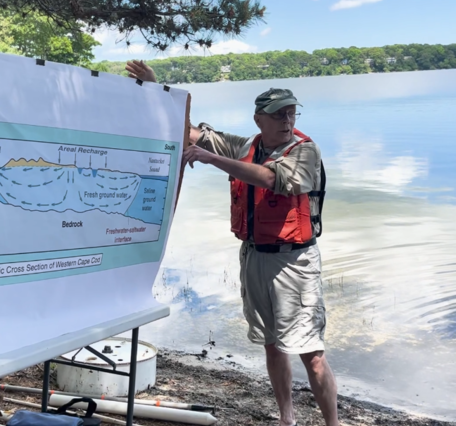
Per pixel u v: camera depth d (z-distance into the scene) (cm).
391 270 957
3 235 199
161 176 262
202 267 955
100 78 226
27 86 200
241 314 718
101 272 238
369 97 11362
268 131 322
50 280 216
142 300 261
